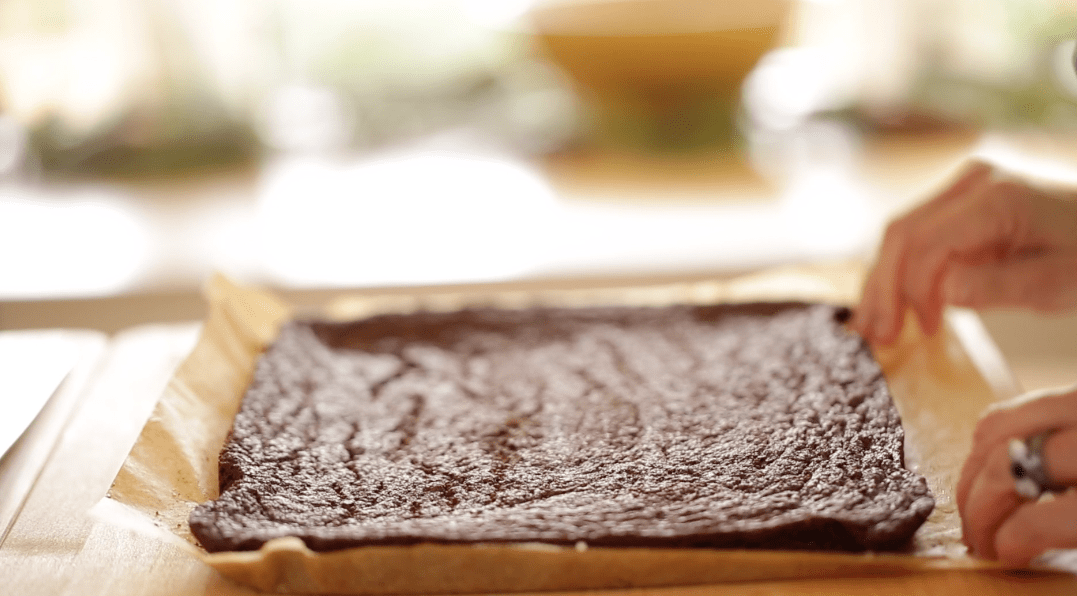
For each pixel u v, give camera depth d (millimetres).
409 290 1188
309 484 831
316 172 1562
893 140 1562
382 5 1634
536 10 1409
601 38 1362
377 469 846
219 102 1587
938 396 919
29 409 900
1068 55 1542
